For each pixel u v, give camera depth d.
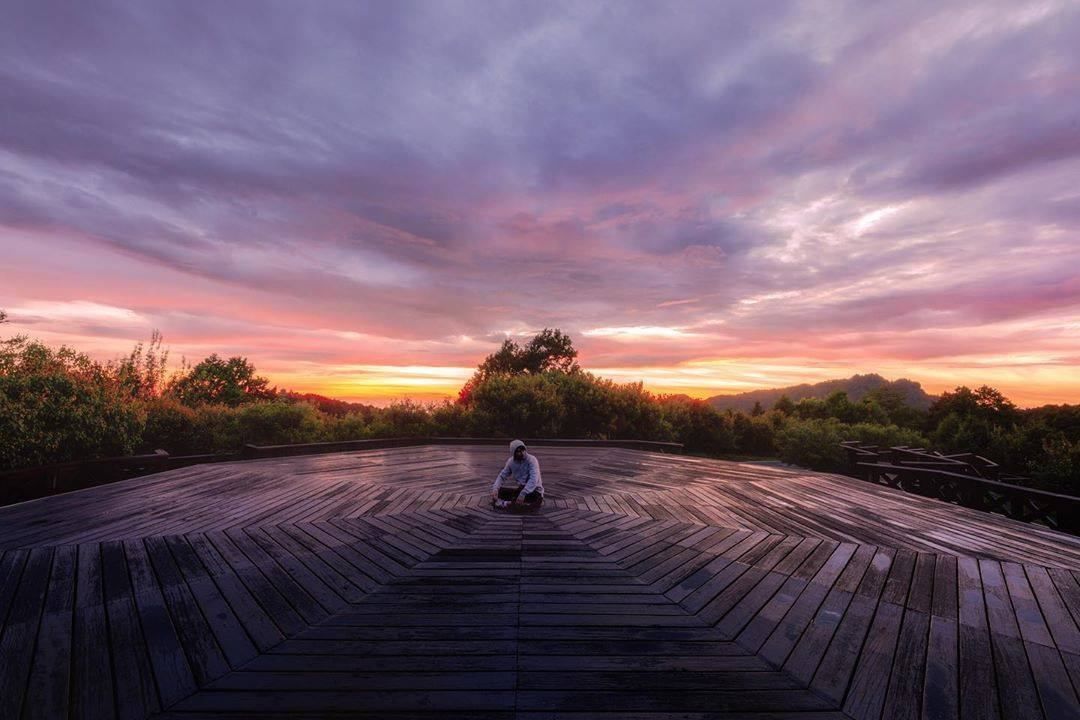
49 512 6.38
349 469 9.63
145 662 3.10
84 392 9.05
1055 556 5.17
